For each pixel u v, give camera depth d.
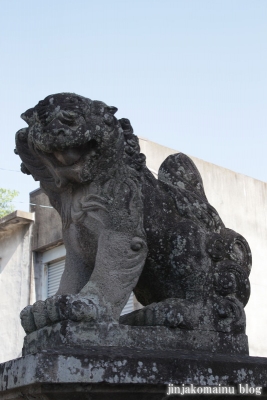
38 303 2.70
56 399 2.35
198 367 2.51
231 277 2.98
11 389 2.46
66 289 2.90
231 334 2.89
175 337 2.72
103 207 2.77
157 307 2.76
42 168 2.90
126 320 2.87
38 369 2.27
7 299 9.08
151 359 2.43
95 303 2.59
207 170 8.31
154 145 7.61
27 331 2.75
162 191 3.06
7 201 15.13
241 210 8.55
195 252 2.90
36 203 9.09
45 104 2.68
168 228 2.95
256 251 8.55
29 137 2.73
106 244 2.74
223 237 3.12
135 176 2.88
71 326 2.52
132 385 2.41
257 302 8.32
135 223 2.80
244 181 8.77
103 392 2.38
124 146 2.86
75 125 2.62
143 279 3.01
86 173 2.73
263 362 2.72
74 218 2.82
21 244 9.10
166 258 2.92
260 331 8.20
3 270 9.28
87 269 2.93
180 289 2.90
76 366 2.31
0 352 8.93
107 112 2.73
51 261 8.73
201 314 2.85
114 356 2.38
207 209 3.14
